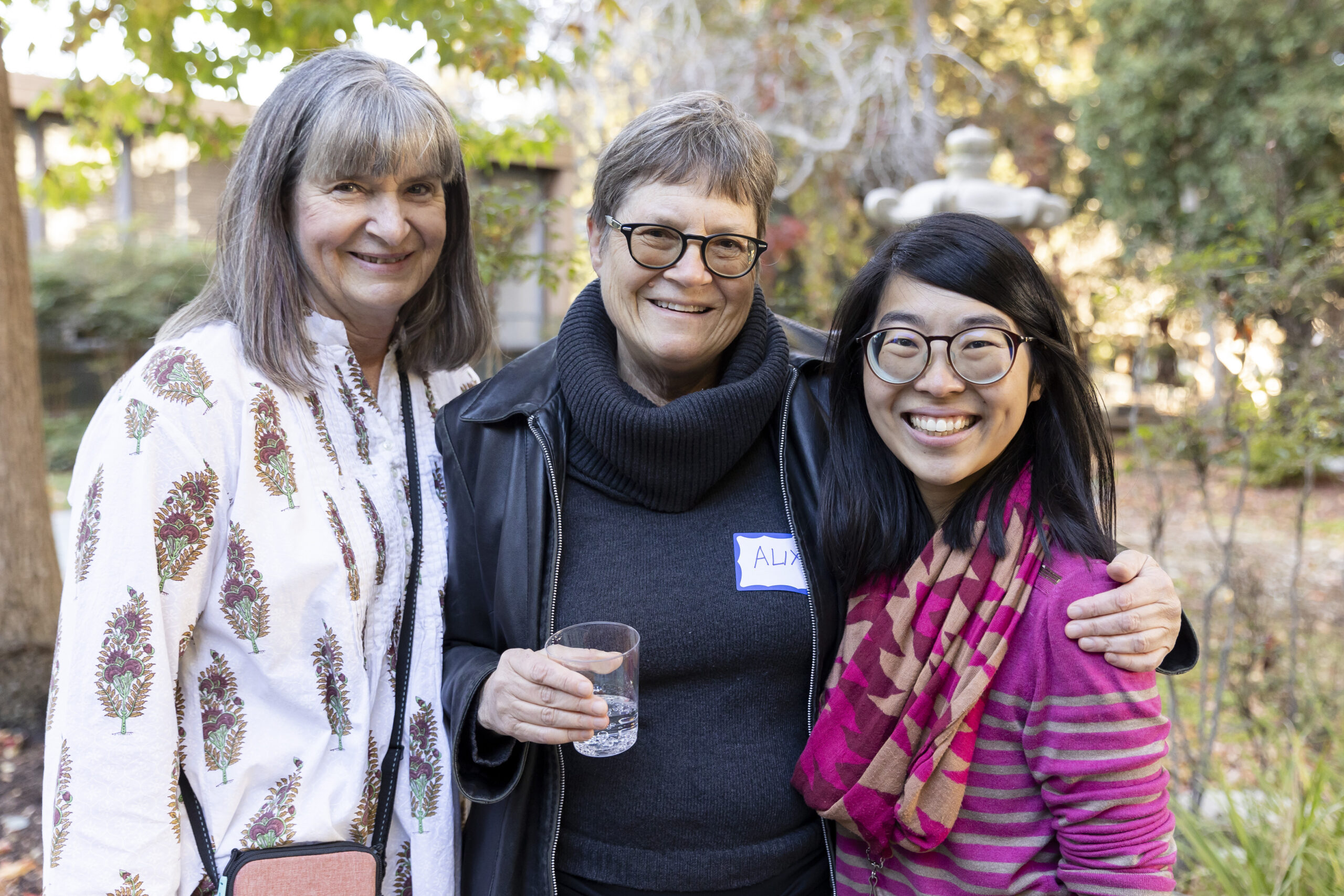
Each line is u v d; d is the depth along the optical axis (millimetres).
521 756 1390
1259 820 2580
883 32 9453
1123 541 6090
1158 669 1345
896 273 1353
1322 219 3301
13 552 3840
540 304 11016
